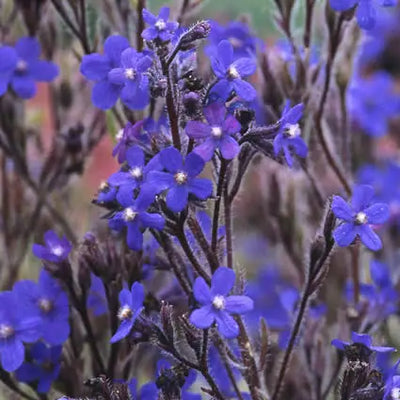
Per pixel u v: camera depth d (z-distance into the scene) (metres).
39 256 0.48
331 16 0.52
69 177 0.58
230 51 0.45
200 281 0.44
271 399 0.48
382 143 0.85
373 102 0.72
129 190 0.45
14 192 0.58
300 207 0.57
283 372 0.48
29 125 0.63
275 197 0.56
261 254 0.72
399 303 0.58
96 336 0.53
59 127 0.59
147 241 0.51
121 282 0.49
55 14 0.57
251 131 0.45
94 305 0.52
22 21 0.57
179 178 0.44
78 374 0.50
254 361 0.47
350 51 0.54
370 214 0.45
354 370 0.45
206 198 0.44
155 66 0.45
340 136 0.56
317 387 0.52
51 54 0.57
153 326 0.45
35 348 0.49
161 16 0.46
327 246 0.46
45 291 0.49
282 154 0.46
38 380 0.49
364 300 0.55
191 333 0.45
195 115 0.45
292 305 0.56
